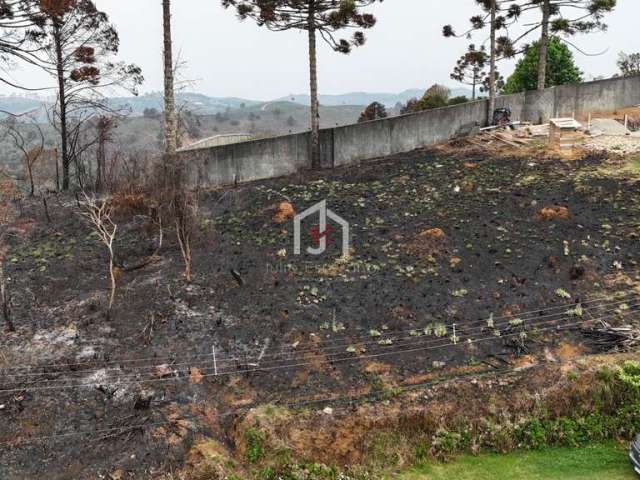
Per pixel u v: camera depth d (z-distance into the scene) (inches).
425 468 310.5
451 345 378.0
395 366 362.6
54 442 301.9
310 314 406.0
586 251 460.8
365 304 416.2
